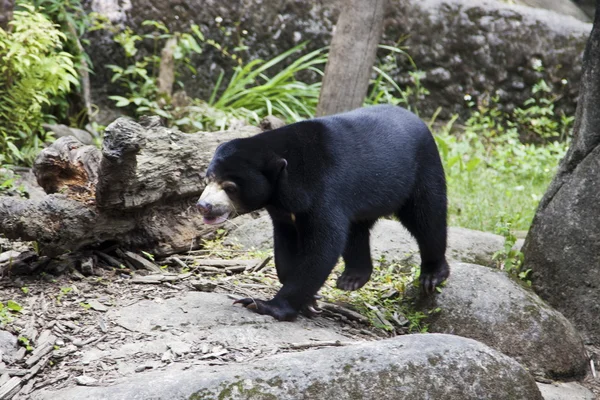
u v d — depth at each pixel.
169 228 9.29
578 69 18.88
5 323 7.32
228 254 9.66
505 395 6.70
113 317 7.48
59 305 7.73
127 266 8.82
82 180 8.84
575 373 8.57
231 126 14.57
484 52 18.48
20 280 8.23
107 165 7.99
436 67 18.41
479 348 6.88
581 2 21.38
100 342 7.07
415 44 18.23
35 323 7.37
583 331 9.29
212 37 17.05
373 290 9.34
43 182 8.97
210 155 9.63
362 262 8.96
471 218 13.05
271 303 7.64
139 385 6.12
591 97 9.41
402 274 9.83
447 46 18.36
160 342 6.99
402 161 8.34
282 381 6.20
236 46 17.25
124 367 6.64
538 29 18.67
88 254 8.74
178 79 16.83
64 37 12.90
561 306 9.44
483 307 8.75
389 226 10.82
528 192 14.85
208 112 15.39
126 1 16.30
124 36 15.80
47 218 8.15
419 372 6.50
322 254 7.66
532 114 18.73
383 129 8.30
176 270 9.02
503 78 18.66
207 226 9.73
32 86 12.43
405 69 18.28
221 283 8.53
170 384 6.10
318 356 6.48
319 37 17.66
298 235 8.00
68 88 12.90
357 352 6.55
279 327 7.44
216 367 6.45
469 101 18.56
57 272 8.38
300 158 7.58
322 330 7.68
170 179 9.02
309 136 7.69
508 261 9.89
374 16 14.41
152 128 8.98
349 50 14.44
